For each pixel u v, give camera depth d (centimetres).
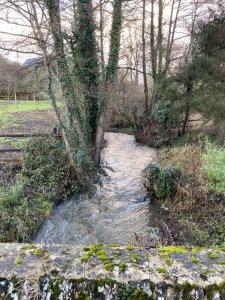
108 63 1128
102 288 154
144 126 1683
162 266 164
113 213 774
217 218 612
